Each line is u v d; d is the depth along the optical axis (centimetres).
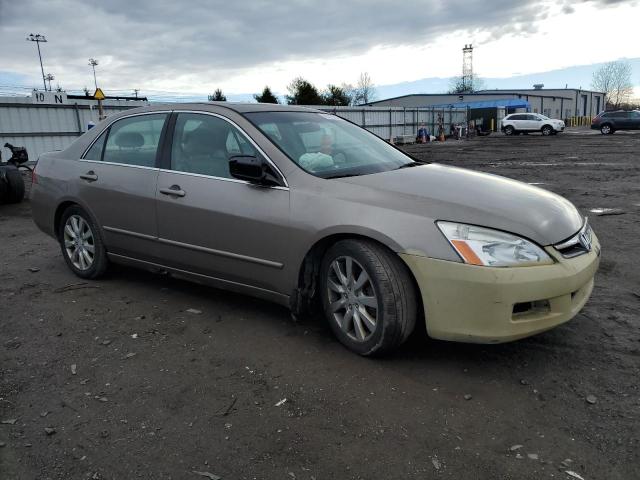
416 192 337
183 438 267
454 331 308
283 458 250
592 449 250
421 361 338
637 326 381
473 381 312
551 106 8719
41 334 392
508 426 270
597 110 11319
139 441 265
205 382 320
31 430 276
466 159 2044
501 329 300
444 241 305
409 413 282
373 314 335
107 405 297
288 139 399
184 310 432
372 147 445
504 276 294
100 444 263
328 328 390
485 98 7469
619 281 484
